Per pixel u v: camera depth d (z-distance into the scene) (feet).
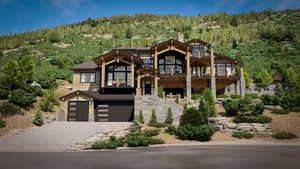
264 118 74.69
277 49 264.52
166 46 121.29
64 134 60.95
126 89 111.65
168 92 129.90
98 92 111.86
